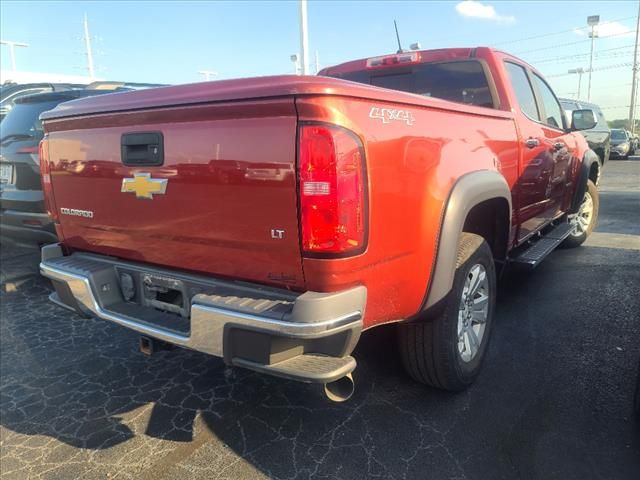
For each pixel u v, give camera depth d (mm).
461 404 3062
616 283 5121
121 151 2650
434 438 2760
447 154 2713
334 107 2018
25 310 5113
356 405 3105
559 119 5258
